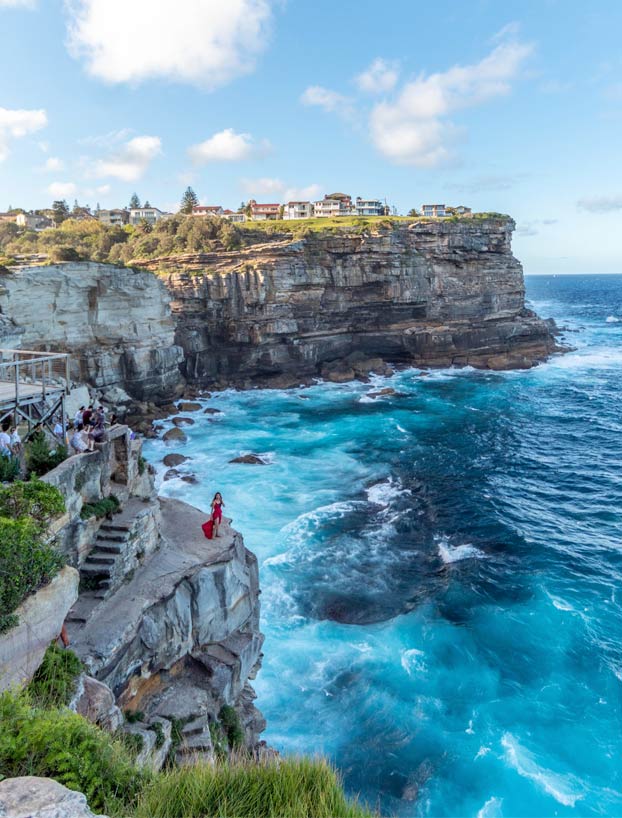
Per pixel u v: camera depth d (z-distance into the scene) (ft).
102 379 182.50
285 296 235.61
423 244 267.39
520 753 60.39
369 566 97.45
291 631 80.12
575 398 221.25
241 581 63.31
